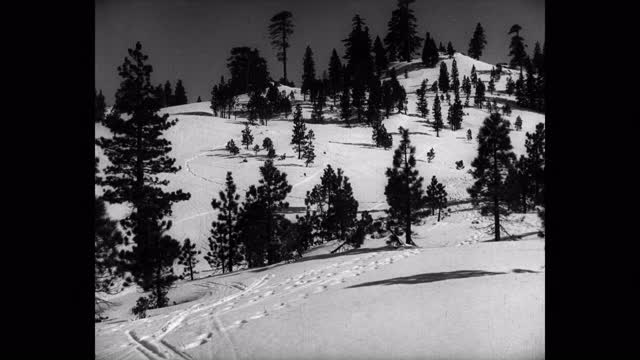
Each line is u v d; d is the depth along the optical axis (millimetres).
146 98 27328
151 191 26672
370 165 88562
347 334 7656
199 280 30438
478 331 6727
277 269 25703
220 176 77812
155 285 23859
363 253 26172
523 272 12609
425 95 157000
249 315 11117
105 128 27109
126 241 23766
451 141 114875
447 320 7566
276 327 8914
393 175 30891
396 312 8656
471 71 165500
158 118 27641
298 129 95250
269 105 132875
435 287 10625
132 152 26953
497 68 176625
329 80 156000
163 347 8820
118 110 27422
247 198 36188
